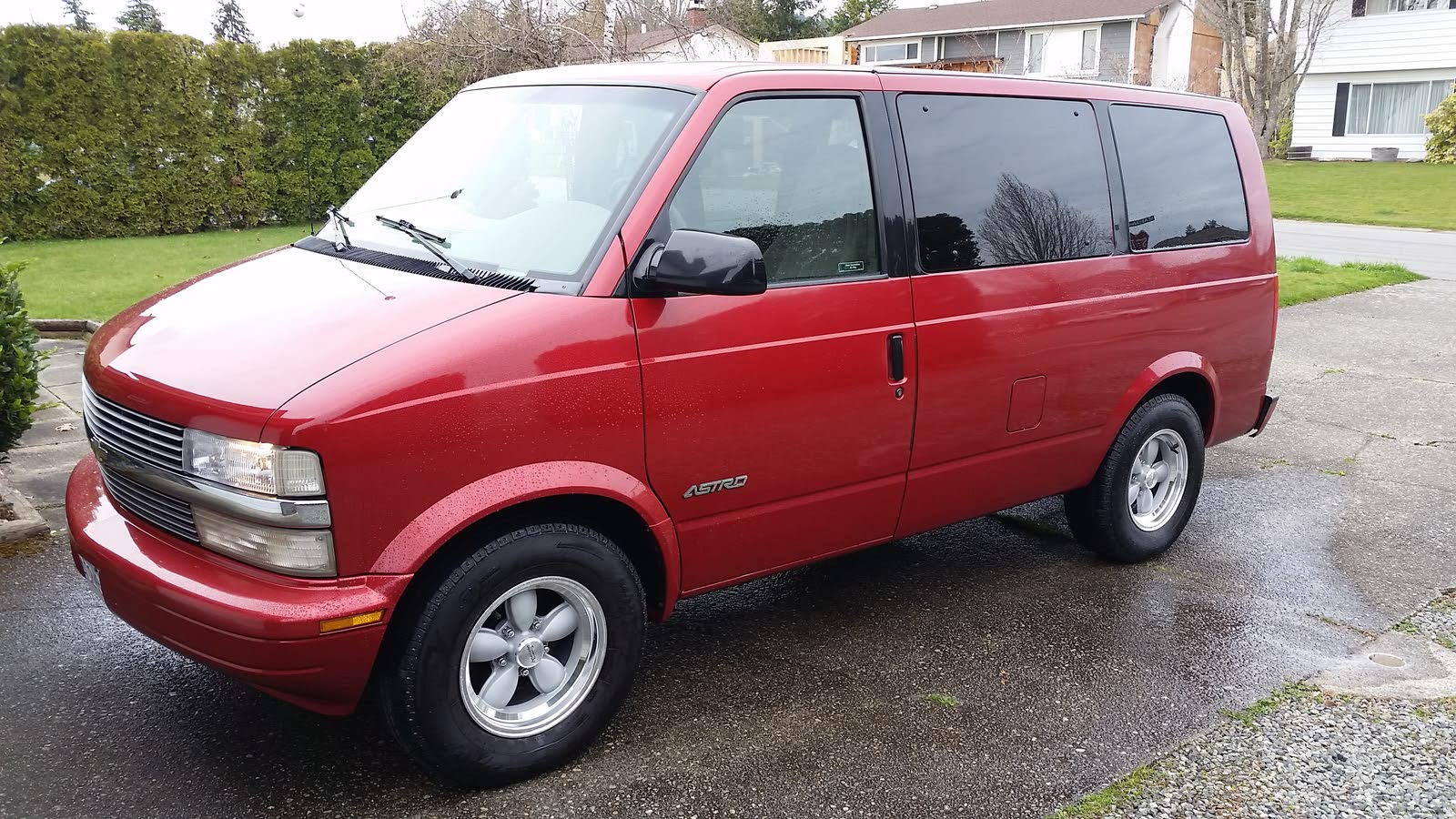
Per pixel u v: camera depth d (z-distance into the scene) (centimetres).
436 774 298
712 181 327
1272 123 3309
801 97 351
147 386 284
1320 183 2714
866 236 363
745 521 345
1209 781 318
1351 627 428
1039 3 3962
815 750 331
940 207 384
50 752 316
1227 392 509
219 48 1647
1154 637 416
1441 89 3081
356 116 1784
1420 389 827
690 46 1466
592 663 319
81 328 912
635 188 315
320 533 264
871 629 420
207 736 329
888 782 314
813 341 344
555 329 293
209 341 293
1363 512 564
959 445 398
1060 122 429
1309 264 1461
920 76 387
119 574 285
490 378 281
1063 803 306
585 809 298
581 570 307
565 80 382
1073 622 429
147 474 286
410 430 270
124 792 298
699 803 302
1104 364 443
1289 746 338
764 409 336
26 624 396
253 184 1717
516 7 1145
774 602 446
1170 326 468
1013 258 405
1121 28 3638
